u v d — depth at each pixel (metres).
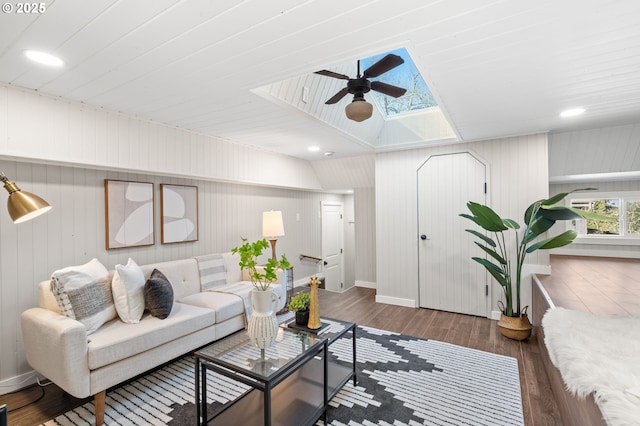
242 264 2.12
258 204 4.91
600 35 1.62
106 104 2.60
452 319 3.90
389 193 4.59
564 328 2.04
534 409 2.09
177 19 1.44
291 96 2.77
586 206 5.04
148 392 2.33
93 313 2.24
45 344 2.02
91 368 1.99
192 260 3.55
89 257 2.90
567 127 3.38
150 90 2.30
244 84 2.21
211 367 1.91
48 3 1.30
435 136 4.09
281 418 1.87
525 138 3.68
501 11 1.41
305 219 5.99
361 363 2.73
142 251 3.35
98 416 2.00
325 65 1.95
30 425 1.99
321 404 2.01
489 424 1.94
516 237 3.73
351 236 7.39
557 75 2.09
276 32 1.56
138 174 3.29
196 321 2.68
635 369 1.48
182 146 3.38
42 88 2.25
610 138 3.41
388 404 2.15
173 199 3.64
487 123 3.21
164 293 2.59
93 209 2.93
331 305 4.55
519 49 1.76
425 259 4.34
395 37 1.63
